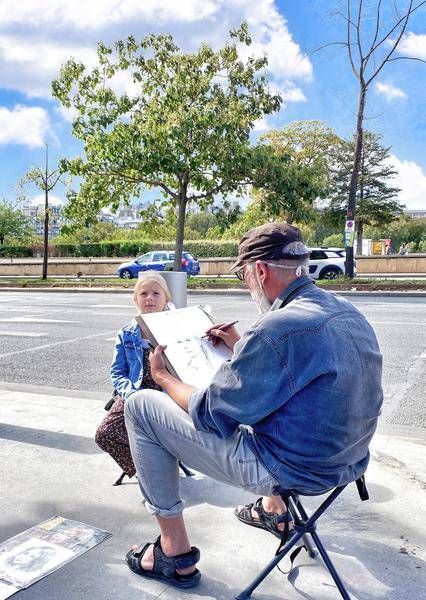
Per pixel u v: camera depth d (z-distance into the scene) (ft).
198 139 63.62
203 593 7.50
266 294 6.89
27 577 7.82
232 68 66.95
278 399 6.15
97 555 8.36
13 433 13.48
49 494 10.32
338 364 6.12
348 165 153.99
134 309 46.65
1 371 23.30
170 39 66.59
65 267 118.73
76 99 67.31
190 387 7.06
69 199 72.84
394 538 8.77
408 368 22.38
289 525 8.66
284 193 66.69
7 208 152.46
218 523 9.29
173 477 7.57
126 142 64.59
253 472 6.63
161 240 155.74
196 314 8.29
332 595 7.44
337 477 6.64
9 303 55.67
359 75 60.34
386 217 156.76
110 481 10.87
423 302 48.42
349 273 66.28
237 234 136.05
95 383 20.92
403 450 12.44
